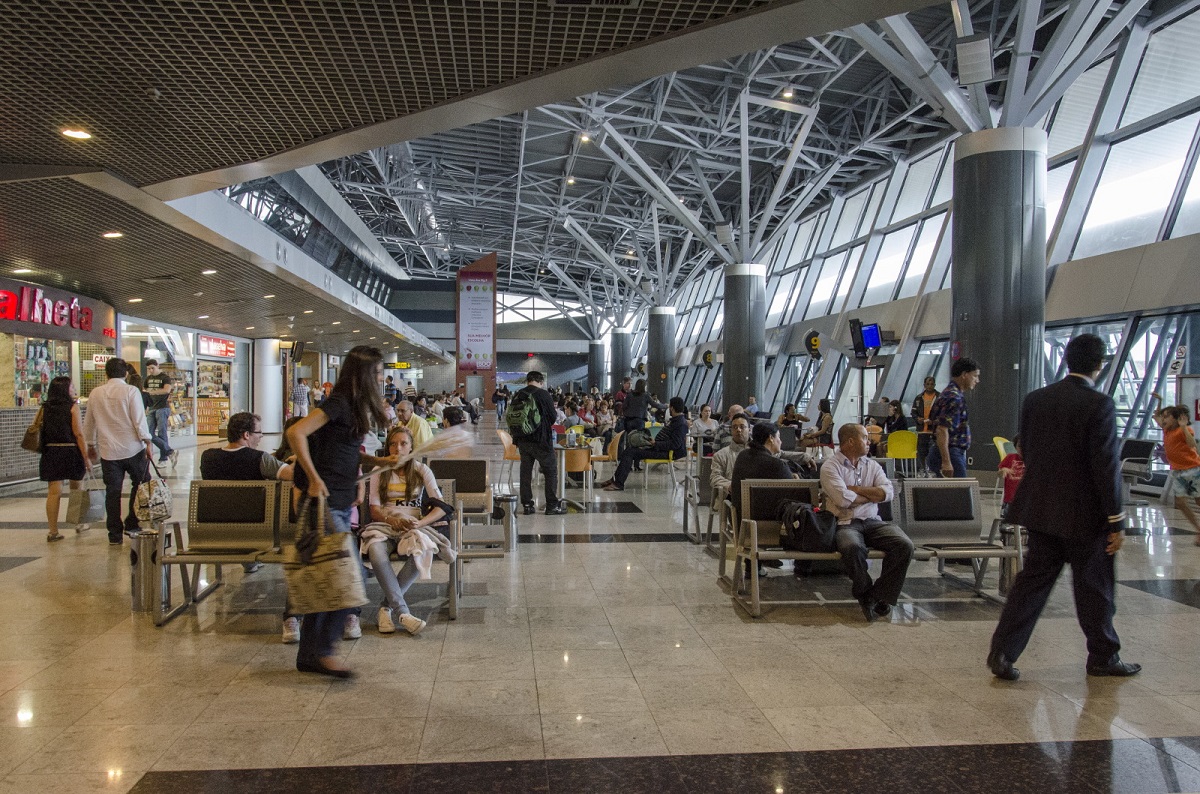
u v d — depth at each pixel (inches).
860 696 159.0
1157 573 267.1
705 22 197.3
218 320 938.7
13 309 531.2
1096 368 163.9
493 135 1012.5
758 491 232.7
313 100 243.0
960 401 307.0
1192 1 582.9
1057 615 216.7
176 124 261.7
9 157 296.0
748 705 154.3
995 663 167.8
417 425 347.3
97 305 654.5
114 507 317.4
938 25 690.8
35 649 187.6
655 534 344.5
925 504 241.1
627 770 127.4
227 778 124.1
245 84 229.5
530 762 130.0
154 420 596.7
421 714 149.5
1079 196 609.6
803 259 1207.6
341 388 167.2
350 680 167.5
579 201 1368.1
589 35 203.5
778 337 1144.2
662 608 225.5
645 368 1596.9
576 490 514.3
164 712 150.2
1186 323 491.8
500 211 1505.9
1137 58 618.5
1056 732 141.9
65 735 140.1
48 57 209.3
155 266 549.0
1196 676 170.1
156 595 205.9
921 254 860.6
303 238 1021.8
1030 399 169.2
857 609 225.5
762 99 813.2
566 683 165.9
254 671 173.0
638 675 171.0
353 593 165.3
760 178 1209.4
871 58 779.4
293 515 217.9
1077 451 160.2
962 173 513.0
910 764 129.7
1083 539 161.2
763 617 216.8
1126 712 150.6
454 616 213.3
